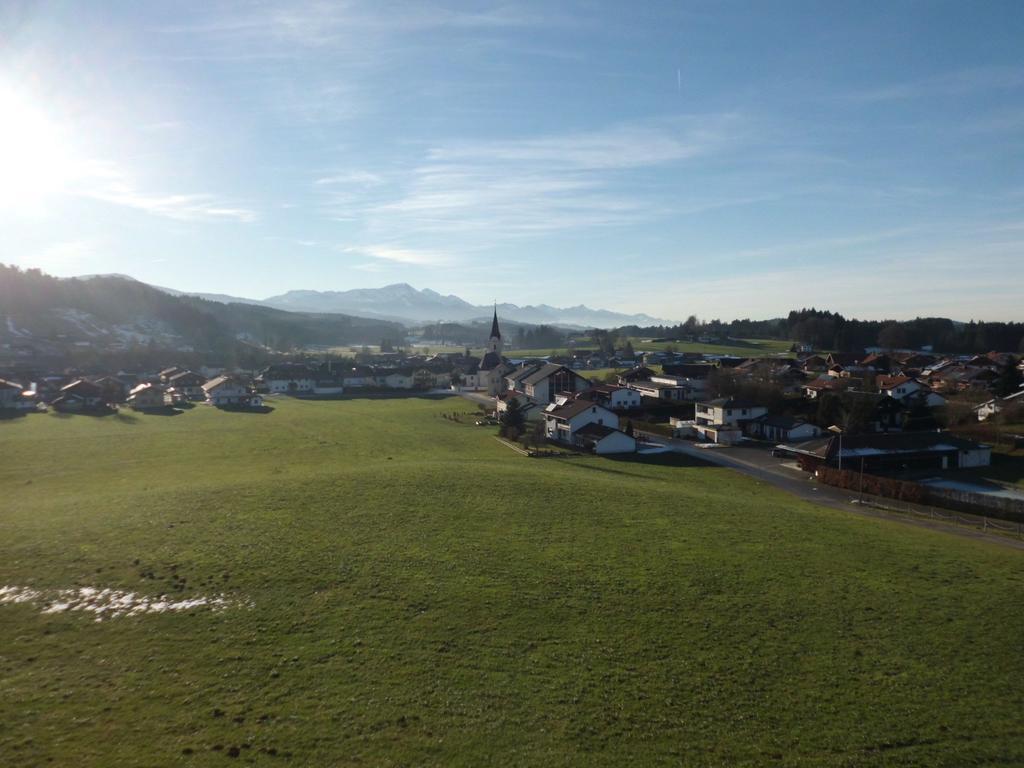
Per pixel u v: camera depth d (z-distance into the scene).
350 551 33.62
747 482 57.47
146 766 17.69
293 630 25.48
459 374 159.25
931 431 73.88
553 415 83.31
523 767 17.95
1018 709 20.89
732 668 23.12
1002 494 51.09
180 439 78.88
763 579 30.81
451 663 23.17
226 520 38.72
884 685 22.19
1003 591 29.86
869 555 34.62
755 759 18.42
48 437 79.19
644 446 75.19
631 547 34.91
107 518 39.19
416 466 55.91
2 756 17.97
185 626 25.77
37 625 25.84
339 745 18.73
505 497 44.66
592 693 21.50
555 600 28.19
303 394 141.88
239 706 20.53
